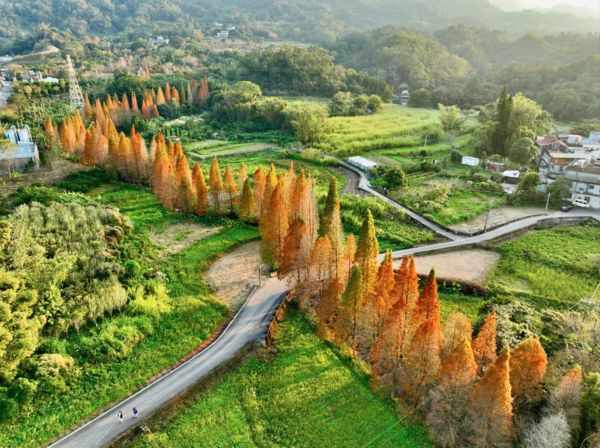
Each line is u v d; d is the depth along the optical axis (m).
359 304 58.88
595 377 47.59
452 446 47.41
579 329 62.25
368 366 59.19
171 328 65.38
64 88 196.38
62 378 54.06
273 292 74.56
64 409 51.31
